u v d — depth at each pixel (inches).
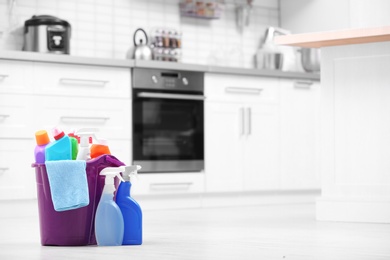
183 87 233.1
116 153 219.5
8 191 199.9
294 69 282.8
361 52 175.9
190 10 265.7
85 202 116.6
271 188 253.0
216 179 240.5
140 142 223.9
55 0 239.9
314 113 265.0
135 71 223.0
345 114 177.6
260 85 251.0
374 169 173.9
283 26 294.5
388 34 162.4
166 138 229.6
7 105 200.7
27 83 203.8
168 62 229.5
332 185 178.5
